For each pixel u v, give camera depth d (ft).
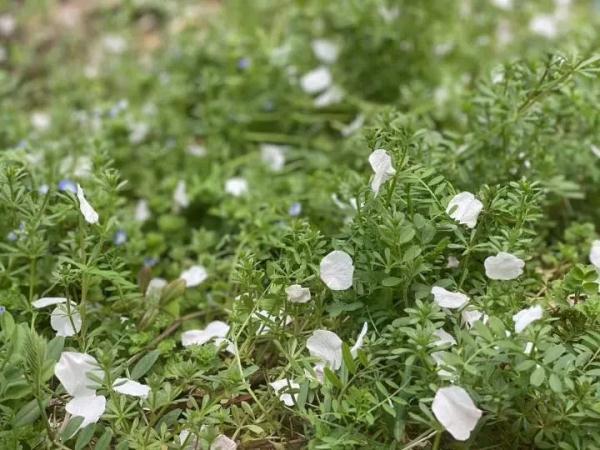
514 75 1.28
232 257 1.39
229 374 1.02
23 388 0.97
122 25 2.19
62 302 1.11
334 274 1.04
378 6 1.82
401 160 1.03
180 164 1.75
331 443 0.93
